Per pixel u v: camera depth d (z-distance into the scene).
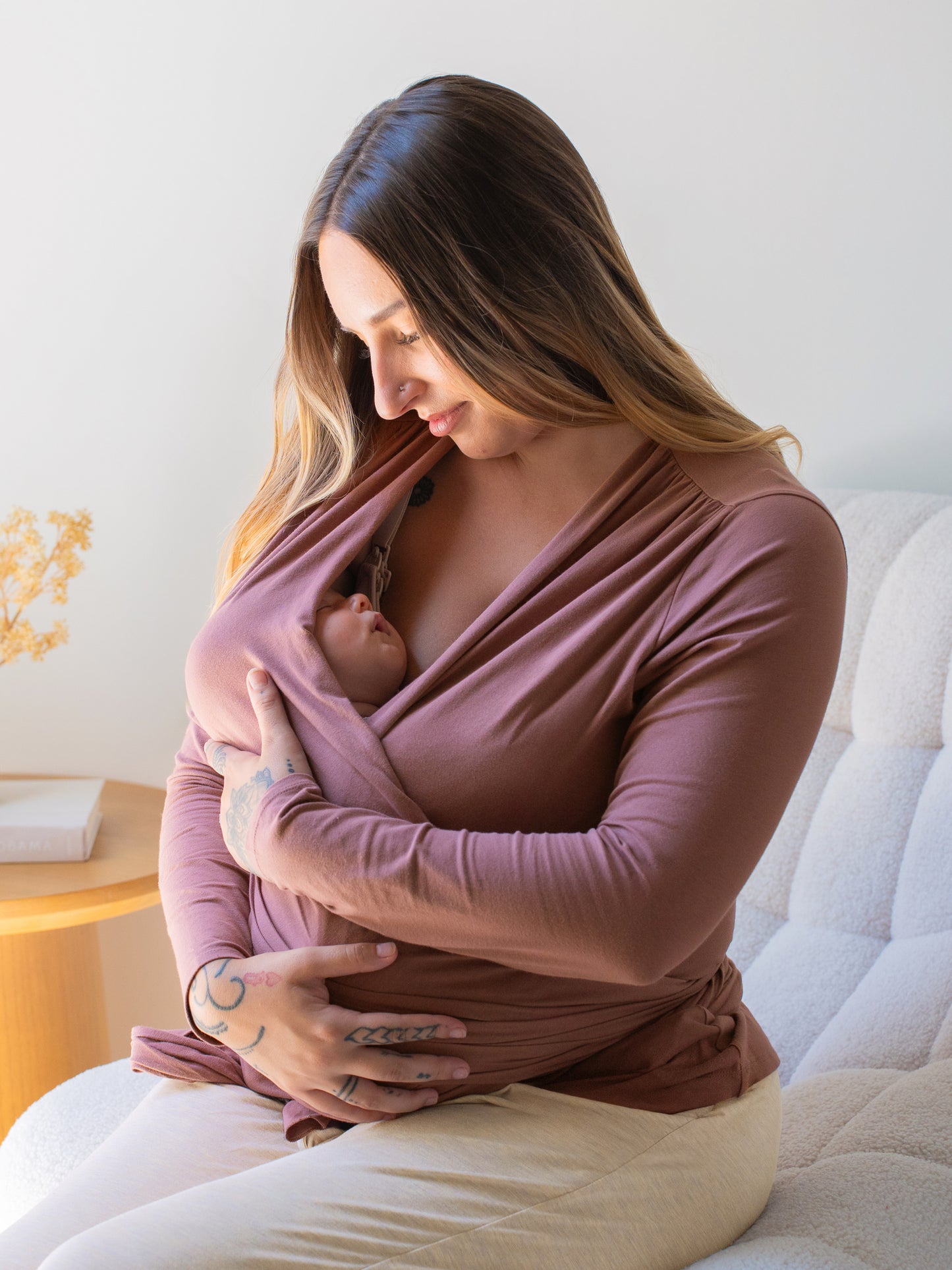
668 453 0.91
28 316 1.84
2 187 1.81
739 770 0.79
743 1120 0.90
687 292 1.67
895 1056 1.17
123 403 1.85
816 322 1.61
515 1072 0.86
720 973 0.96
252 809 0.88
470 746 0.85
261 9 1.76
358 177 0.85
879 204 1.55
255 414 1.83
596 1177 0.80
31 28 1.78
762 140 1.60
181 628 1.90
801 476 1.65
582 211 0.89
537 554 0.94
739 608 0.82
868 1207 0.88
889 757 1.38
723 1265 0.81
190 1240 0.72
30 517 1.66
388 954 0.84
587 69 1.67
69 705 1.91
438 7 1.72
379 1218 0.75
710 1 1.60
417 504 1.02
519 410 0.88
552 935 0.77
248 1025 0.85
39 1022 1.60
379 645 0.94
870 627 1.43
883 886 1.33
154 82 1.79
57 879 1.45
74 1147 1.09
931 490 1.56
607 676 0.84
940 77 1.50
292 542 1.01
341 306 0.89
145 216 1.81
